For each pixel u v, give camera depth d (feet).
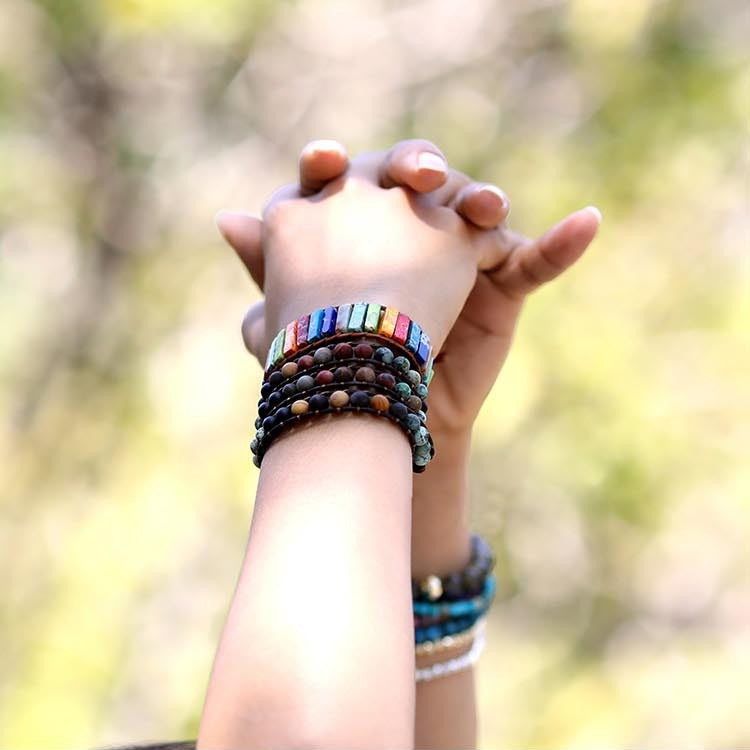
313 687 2.57
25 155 15.29
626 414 13.97
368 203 3.98
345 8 15.42
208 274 15.80
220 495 15.07
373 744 2.54
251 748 2.54
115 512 14.66
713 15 14.55
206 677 15.06
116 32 14.35
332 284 3.70
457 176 4.26
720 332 14.51
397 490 3.04
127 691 14.78
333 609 2.69
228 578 15.60
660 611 15.76
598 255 14.29
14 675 14.02
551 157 14.70
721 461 14.43
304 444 3.12
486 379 4.36
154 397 15.28
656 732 14.92
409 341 3.40
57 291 15.96
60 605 14.25
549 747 14.74
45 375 15.75
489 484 14.64
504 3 15.31
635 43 14.47
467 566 4.37
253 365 15.57
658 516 14.44
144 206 15.81
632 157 14.39
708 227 14.67
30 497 15.21
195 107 15.69
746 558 15.29
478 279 4.28
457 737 4.28
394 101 15.55
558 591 15.57
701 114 14.34
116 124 15.52
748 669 15.16
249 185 15.84
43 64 15.15
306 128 15.67
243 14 14.28
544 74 15.08
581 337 13.85
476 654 4.39
